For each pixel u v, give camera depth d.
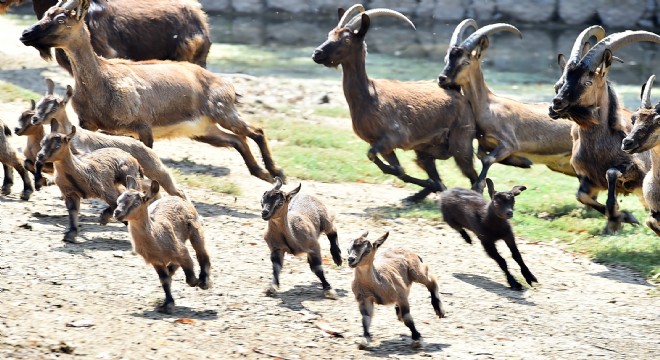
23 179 41.47
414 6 122.75
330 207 45.44
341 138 59.91
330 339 28.22
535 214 46.62
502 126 48.03
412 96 47.66
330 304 31.41
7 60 77.62
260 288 32.50
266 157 47.22
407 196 49.25
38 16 58.88
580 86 40.53
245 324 28.91
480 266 37.41
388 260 28.38
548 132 48.62
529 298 33.69
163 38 56.38
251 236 38.91
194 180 47.66
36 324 26.92
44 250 34.38
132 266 33.50
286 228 31.25
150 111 43.47
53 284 30.97
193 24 57.38
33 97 62.16
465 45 47.41
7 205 40.22
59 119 39.22
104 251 34.91
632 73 90.75
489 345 28.48
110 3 55.22
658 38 41.09
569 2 118.31
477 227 35.56
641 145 36.16
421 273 29.39
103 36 54.59
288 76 82.31
